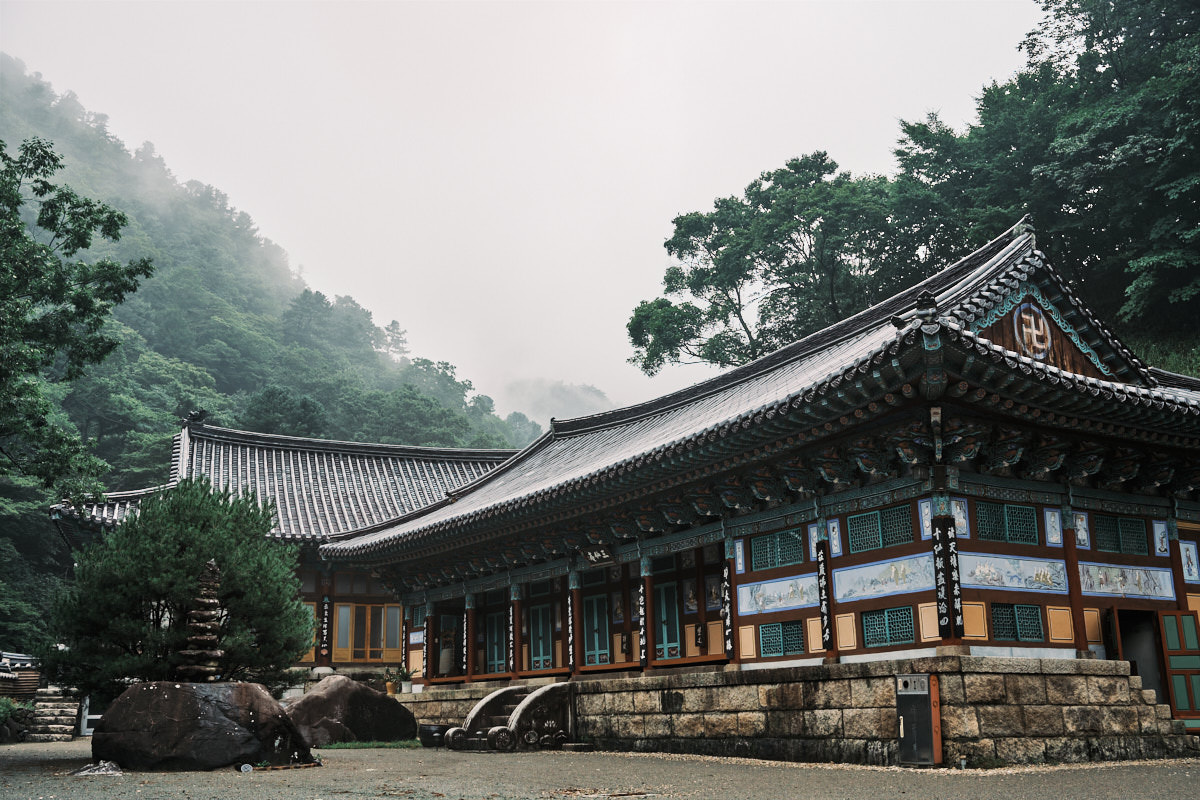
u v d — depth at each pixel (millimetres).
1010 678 14977
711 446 17500
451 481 45406
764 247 58125
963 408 15680
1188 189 41000
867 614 16750
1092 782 12273
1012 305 18547
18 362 21797
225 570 18641
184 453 39844
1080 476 17797
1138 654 18047
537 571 26328
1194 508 19547
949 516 15672
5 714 32562
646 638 22000
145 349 123812
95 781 13562
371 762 17703
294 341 178250
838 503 17469
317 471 43094
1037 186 48344
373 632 36125
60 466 24406
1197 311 43812
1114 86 49656
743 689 18109
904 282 55250
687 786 12750
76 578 18828
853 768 14961
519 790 12320
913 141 54000
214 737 15477
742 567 19547
